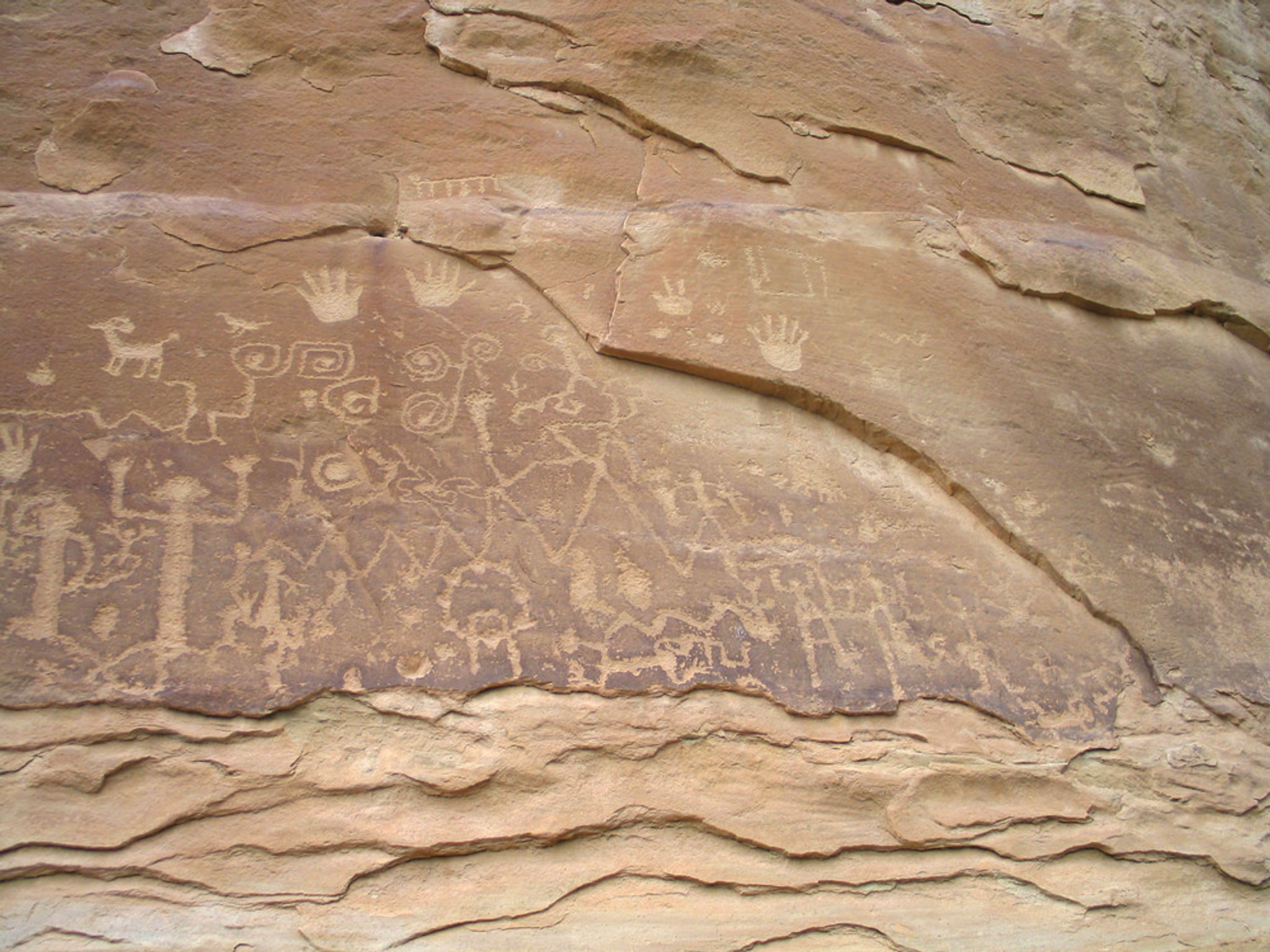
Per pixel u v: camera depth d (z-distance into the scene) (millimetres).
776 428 2855
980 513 2830
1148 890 2299
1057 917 2201
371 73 3266
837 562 2594
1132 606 2758
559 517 2453
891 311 3178
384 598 2203
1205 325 3785
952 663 2494
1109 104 4340
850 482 2799
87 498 2176
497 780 2045
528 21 3533
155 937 1749
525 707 2143
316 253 2789
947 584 2648
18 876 1750
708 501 2605
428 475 2436
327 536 2266
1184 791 2459
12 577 2027
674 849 2084
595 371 2791
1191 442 3303
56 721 1893
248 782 1930
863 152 3650
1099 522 2914
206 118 2979
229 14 3211
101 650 1984
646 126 3410
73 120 2824
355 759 2006
